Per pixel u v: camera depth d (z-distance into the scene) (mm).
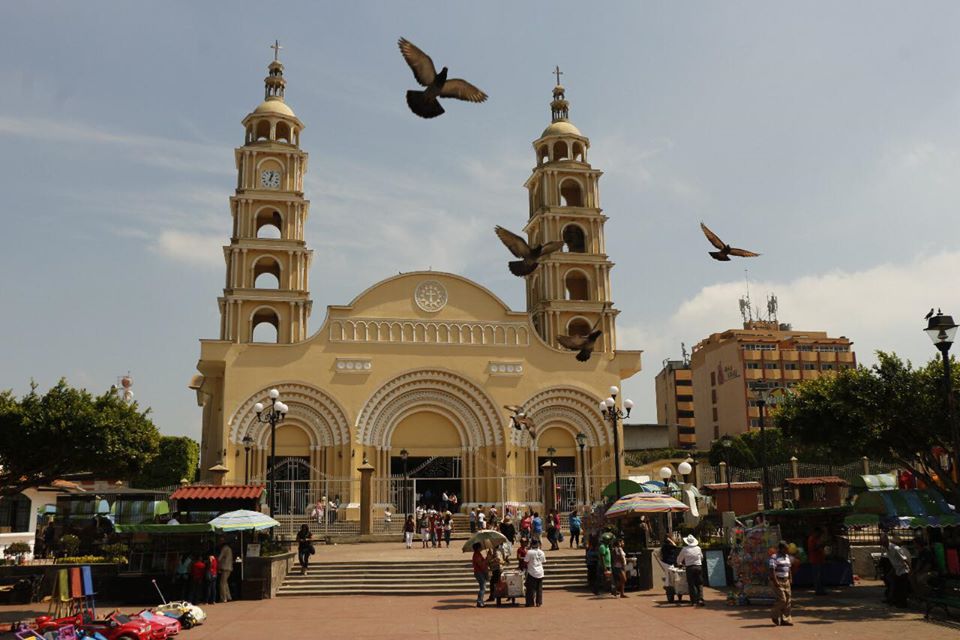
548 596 29172
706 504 49812
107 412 28000
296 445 53188
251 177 58531
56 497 46969
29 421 26672
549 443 56844
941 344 22641
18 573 30609
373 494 52562
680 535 36688
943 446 29094
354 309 55469
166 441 77562
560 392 56844
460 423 55688
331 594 30453
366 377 54406
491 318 57188
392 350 55188
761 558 25766
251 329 56562
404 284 56562
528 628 22328
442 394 55781
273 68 62688
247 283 56656
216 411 58156
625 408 39281
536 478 55062
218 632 22484
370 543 43375
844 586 29188
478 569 27062
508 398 55938
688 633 21016
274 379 53000
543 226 62688
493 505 53625
